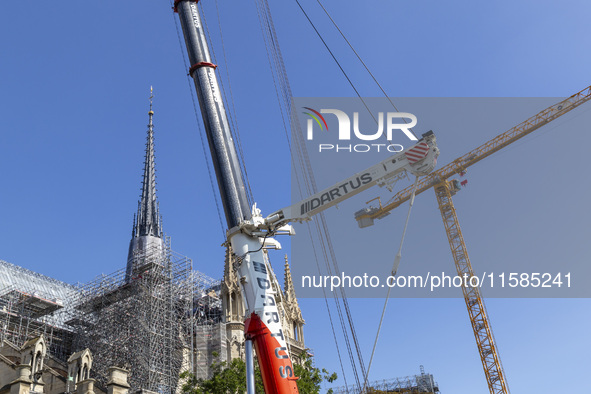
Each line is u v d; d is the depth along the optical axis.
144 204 195.12
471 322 105.38
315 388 69.12
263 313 39.97
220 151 44.94
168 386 80.44
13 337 86.81
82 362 67.88
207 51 49.62
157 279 87.94
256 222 42.38
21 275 106.00
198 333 88.56
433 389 134.25
